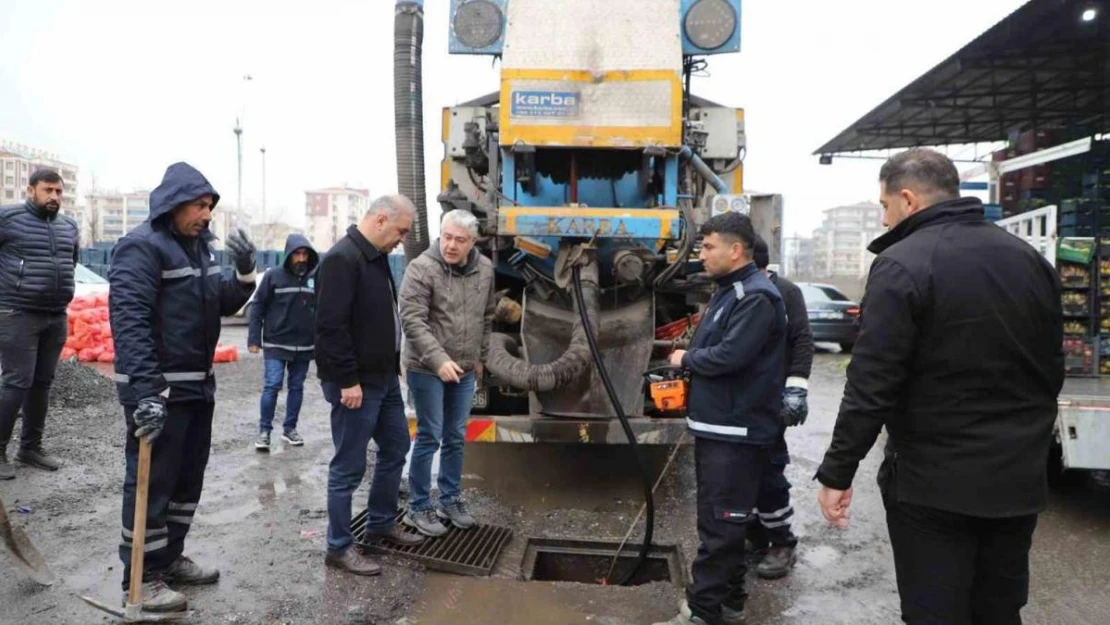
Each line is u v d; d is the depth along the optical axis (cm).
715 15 547
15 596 352
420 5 515
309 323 643
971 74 1190
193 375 343
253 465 593
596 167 535
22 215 512
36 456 548
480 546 430
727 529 324
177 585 370
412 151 524
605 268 530
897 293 230
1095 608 366
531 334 529
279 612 346
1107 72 1181
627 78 498
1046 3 926
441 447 452
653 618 353
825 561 424
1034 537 462
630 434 432
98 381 805
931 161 245
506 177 512
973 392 226
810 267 10506
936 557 234
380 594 368
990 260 228
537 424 505
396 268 2369
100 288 1225
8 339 512
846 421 238
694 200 587
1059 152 776
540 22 510
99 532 434
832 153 1762
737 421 320
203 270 346
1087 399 470
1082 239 690
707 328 328
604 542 450
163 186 331
